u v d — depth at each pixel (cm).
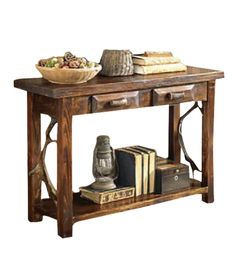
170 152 510
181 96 464
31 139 446
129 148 482
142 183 472
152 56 471
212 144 487
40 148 449
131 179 470
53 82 432
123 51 460
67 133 422
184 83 466
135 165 466
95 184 462
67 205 427
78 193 472
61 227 429
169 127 508
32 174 449
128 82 438
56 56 443
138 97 447
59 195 428
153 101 454
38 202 454
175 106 502
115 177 465
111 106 435
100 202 452
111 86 432
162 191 473
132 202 457
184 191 479
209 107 481
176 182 480
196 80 469
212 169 489
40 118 446
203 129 486
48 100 429
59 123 421
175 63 478
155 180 477
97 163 458
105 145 458
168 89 460
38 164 445
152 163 474
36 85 424
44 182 446
